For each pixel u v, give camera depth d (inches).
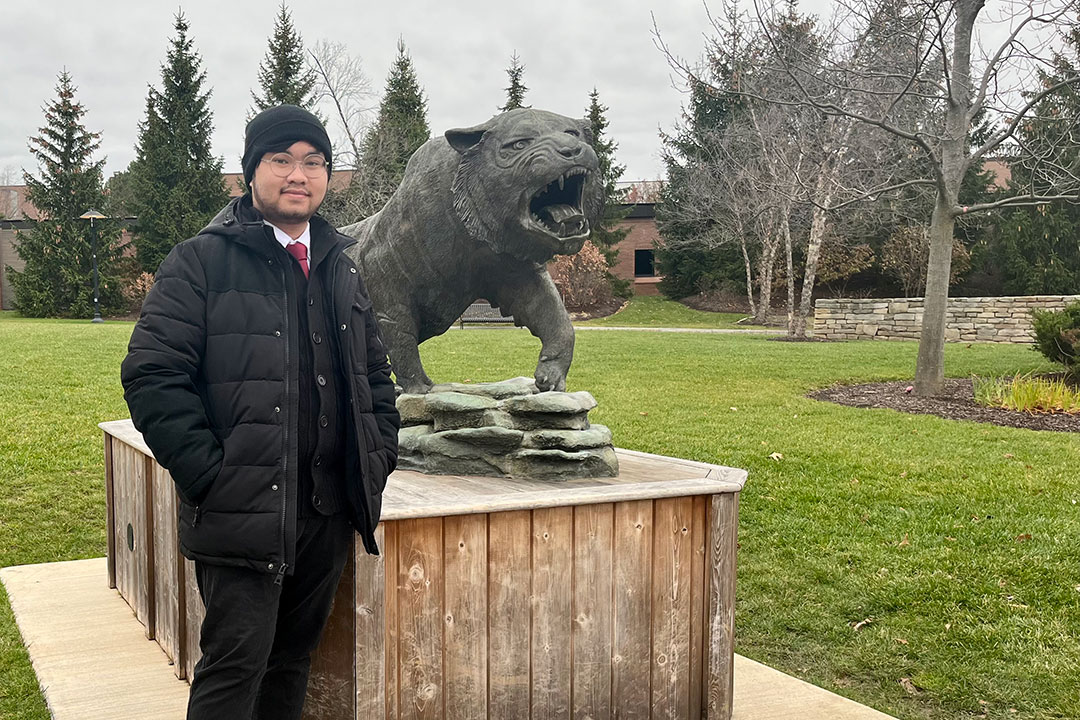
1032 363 596.4
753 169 878.4
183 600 133.1
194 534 83.0
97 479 254.7
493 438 120.5
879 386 492.7
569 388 460.1
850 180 669.3
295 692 95.7
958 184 457.4
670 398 431.2
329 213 1117.7
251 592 84.1
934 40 408.2
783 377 514.9
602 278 1397.6
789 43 486.0
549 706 109.1
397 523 99.5
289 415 84.0
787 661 152.4
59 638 152.6
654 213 1523.1
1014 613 168.2
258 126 89.8
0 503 232.8
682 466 133.2
